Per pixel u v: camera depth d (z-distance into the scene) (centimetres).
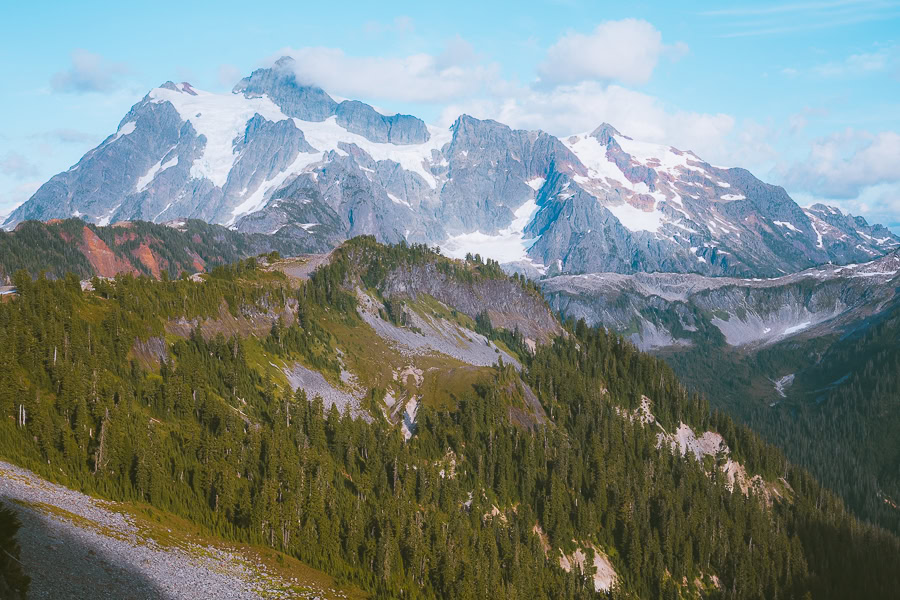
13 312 17738
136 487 15275
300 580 14862
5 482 12912
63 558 10900
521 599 18288
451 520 19900
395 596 16475
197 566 13162
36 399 15438
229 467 16762
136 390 18462
